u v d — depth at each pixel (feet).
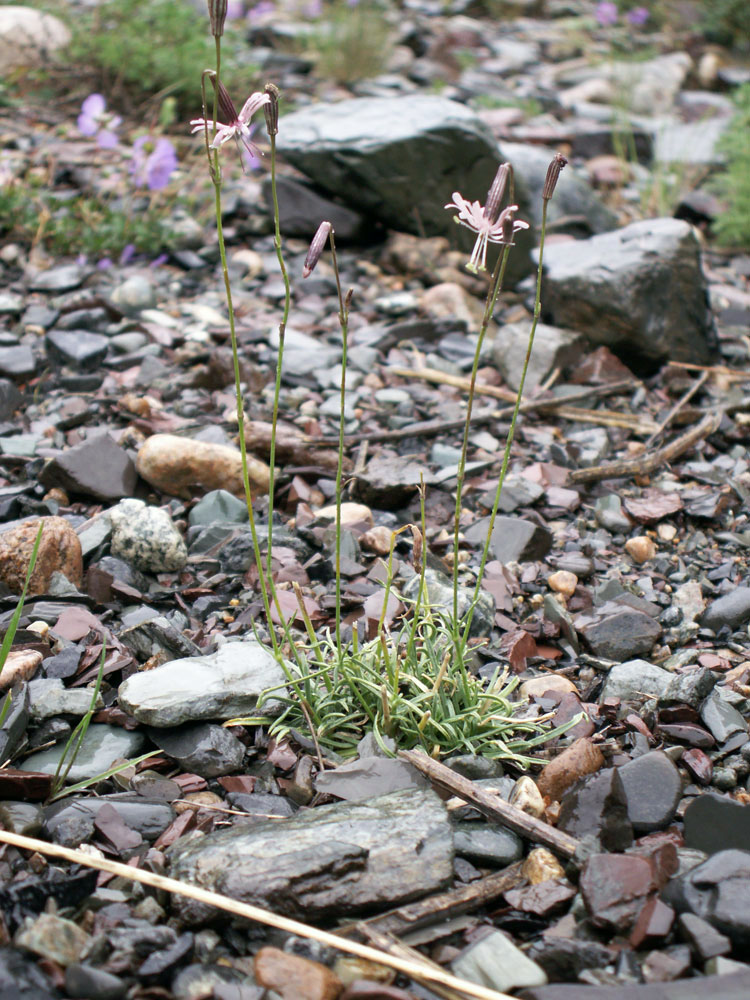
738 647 2.79
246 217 5.15
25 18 6.29
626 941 2.10
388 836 2.19
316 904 2.12
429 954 2.12
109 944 2.06
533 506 3.28
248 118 2.17
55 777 2.34
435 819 2.23
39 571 2.81
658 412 3.77
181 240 4.82
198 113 6.29
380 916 2.13
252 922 2.14
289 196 4.94
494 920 2.16
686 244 4.05
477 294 4.70
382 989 2.01
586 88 7.77
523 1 10.43
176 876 2.16
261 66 7.34
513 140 6.51
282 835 2.20
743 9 9.20
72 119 6.06
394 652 2.52
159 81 6.23
